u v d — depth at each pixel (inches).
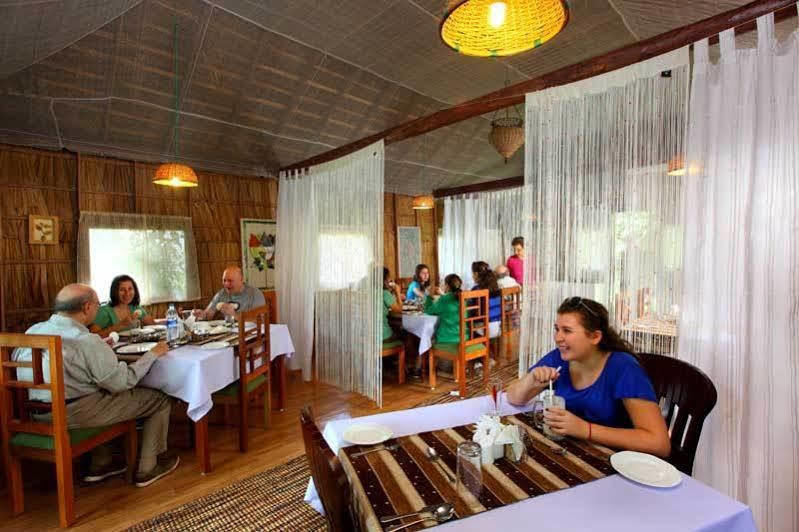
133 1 99.5
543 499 39.6
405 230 269.7
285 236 180.1
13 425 79.4
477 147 239.8
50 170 132.6
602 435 49.9
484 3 48.8
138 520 80.6
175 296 160.2
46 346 75.0
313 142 178.7
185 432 120.4
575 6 107.6
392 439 52.4
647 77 80.5
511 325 192.4
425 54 135.2
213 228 172.9
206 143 160.2
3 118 120.8
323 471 33.9
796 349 65.1
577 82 90.5
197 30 115.4
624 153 84.1
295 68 139.5
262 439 114.7
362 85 155.6
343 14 112.9
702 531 35.6
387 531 35.0
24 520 80.1
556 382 63.3
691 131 74.8
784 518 66.9
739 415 70.0
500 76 150.6
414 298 205.2
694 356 74.8
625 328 84.1
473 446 41.9
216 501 86.7
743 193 69.3
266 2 107.7
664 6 94.1
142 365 90.0
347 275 153.5
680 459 55.7
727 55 70.4
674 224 78.7
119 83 124.6
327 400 145.5
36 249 129.5
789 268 65.4
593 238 88.7
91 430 83.2
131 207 150.3
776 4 65.0
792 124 64.6
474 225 284.8
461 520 36.5
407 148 221.5
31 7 75.9
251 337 114.4
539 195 96.8
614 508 38.2
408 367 183.0
